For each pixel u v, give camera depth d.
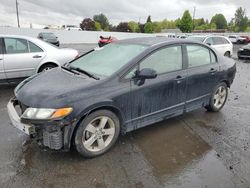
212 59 4.72
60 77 3.49
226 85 5.07
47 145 2.96
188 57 4.18
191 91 4.27
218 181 2.87
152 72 3.37
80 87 3.07
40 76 3.70
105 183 2.77
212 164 3.20
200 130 4.18
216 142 3.79
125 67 3.40
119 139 3.76
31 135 2.96
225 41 13.39
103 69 3.55
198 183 2.83
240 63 13.73
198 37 12.86
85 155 3.17
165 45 3.86
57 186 2.71
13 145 3.47
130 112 3.47
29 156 3.22
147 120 3.74
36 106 2.87
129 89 3.36
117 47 4.09
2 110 4.82
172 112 4.08
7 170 2.94
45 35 25.31
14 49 6.04
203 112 5.04
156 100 3.73
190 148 3.58
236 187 2.78
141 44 3.89
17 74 6.08
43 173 2.90
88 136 3.18
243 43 34.78
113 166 3.08
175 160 3.27
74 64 4.12
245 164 3.22
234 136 4.01
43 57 6.36
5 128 4.00
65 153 3.31
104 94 3.14
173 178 2.90
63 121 2.85
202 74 4.37
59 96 2.92
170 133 4.03
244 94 6.66
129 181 2.82
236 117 4.82
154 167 3.10
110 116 3.28
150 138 3.84
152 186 2.76
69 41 35.44
